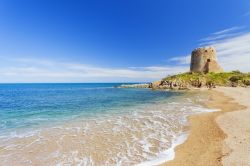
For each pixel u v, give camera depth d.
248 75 87.25
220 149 10.19
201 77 87.69
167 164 8.86
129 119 18.91
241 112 20.42
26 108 27.91
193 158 9.38
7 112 24.23
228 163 8.33
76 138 12.83
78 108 27.56
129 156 9.84
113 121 18.09
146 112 23.02
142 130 14.73
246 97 36.53
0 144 11.67
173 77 97.00
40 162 9.21
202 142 11.73
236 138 11.78
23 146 11.34
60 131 14.62
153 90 80.12
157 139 12.57
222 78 88.38
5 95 59.06
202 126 15.65
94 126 16.16
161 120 18.25
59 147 11.15
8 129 15.34
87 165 8.87
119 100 39.16
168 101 35.25
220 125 15.41
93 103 33.97
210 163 8.62
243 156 8.94
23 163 9.12
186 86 82.12
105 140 12.37
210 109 24.16
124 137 13.00
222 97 38.34
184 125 16.25
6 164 9.02
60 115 21.83
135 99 40.88
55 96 53.34
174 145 11.43
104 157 9.73
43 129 15.30
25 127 16.03
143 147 11.11
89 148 10.96
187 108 25.55
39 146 11.33
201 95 46.16
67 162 9.20
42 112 24.09
